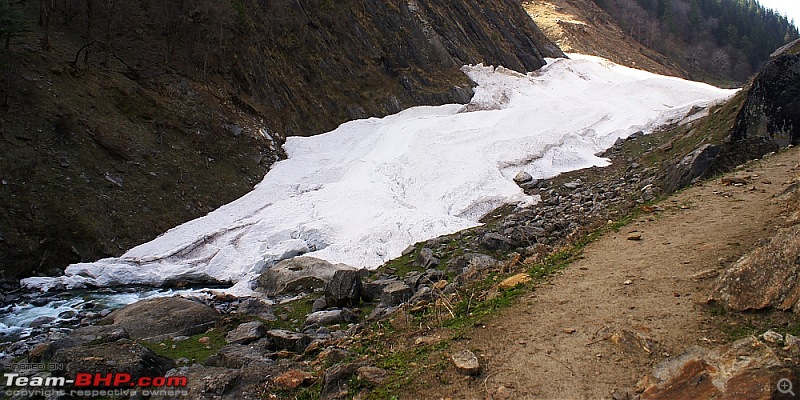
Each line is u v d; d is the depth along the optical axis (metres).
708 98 42.22
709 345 6.69
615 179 24.56
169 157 24.44
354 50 41.75
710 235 10.72
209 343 11.30
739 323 7.09
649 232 11.73
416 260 17.30
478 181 25.70
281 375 8.12
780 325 6.76
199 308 13.07
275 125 32.47
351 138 33.41
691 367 5.79
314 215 22.62
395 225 20.20
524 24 62.88
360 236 19.73
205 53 32.53
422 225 20.48
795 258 7.23
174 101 28.03
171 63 30.86
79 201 19.64
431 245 18.39
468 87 43.38
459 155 28.92
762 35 116.94
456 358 7.23
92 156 21.59
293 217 22.47
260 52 35.22
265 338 11.20
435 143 30.33
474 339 7.98
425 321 9.77
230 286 17.91
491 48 53.22
